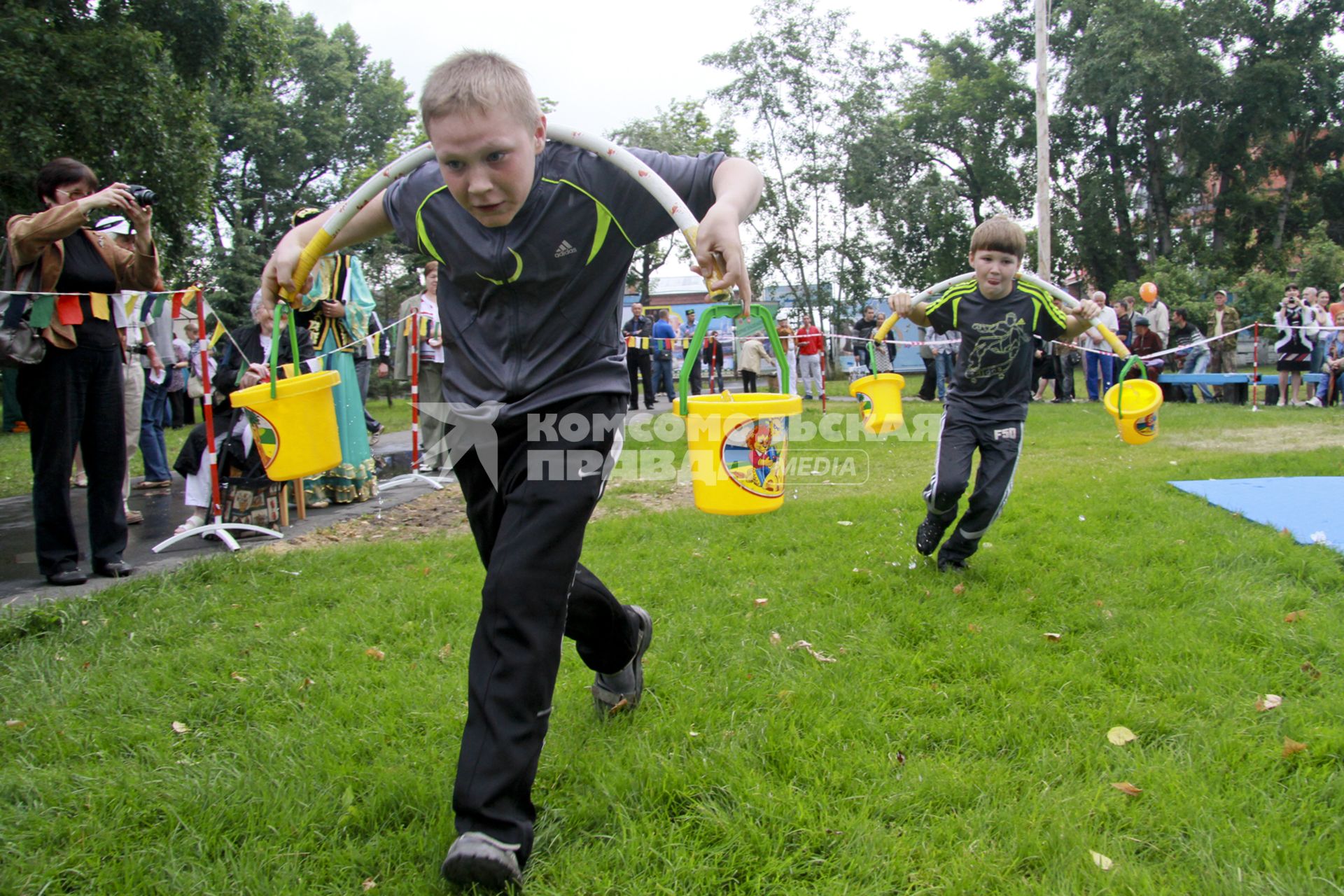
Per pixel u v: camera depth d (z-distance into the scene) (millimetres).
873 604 3469
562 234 1854
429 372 7691
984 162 29016
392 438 10852
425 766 2229
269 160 32844
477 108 1685
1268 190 31094
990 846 1881
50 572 4051
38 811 2076
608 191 1870
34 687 2803
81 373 4020
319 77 34094
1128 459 7242
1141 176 29031
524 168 1760
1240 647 2922
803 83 24109
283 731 2473
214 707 2658
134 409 6043
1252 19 26797
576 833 1956
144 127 13070
